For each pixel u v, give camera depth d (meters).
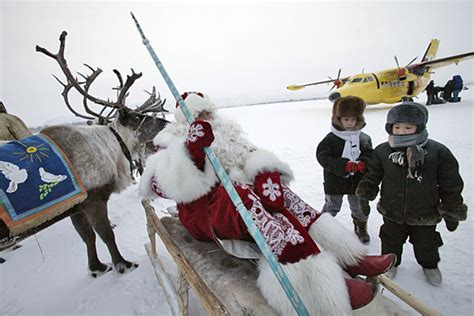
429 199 1.67
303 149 6.23
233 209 1.33
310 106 21.69
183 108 1.43
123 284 2.24
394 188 1.77
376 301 1.28
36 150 1.83
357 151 2.17
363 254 1.34
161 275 2.10
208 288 1.32
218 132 1.57
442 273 1.95
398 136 1.65
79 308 2.04
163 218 2.07
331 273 1.09
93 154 2.09
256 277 1.35
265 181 1.39
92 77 2.88
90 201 2.10
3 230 1.60
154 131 2.75
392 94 12.45
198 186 1.39
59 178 1.83
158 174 1.46
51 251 2.96
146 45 1.64
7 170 1.65
